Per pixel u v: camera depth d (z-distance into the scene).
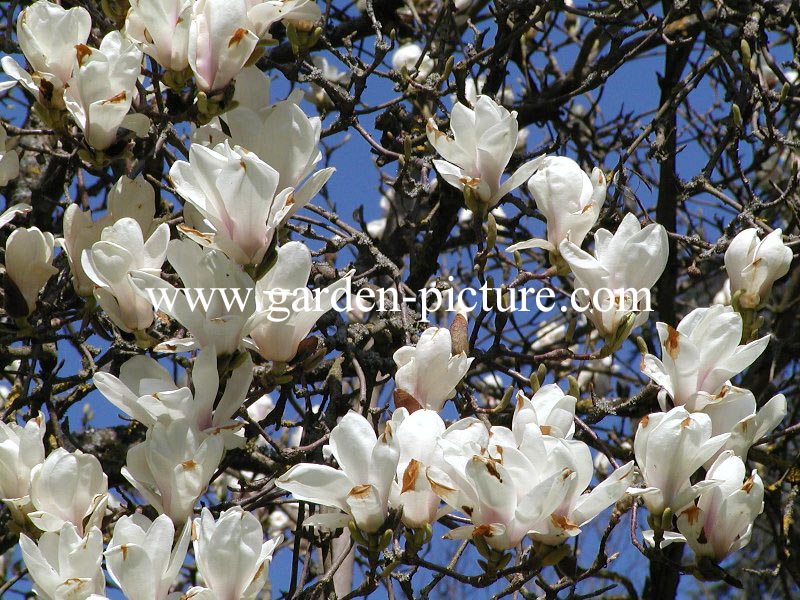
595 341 5.31
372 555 2.05
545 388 2.28
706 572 2.32
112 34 2.53
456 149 2.64
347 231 3.59
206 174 2.19
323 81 3.55
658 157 4.04
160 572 2.03
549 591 2.40
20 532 2.32
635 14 4.96
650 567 4.45
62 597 2.05
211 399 2.17
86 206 3.43
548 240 2.68
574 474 2.01
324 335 3.20
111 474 4.13
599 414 2.84
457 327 2.44
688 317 2.51
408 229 4.06
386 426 2.02
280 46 4.56
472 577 2.13
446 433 2.15
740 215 3.60
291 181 2.47
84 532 2.26
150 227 2.78
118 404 2.20
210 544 2.03
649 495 2.28
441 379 2.37
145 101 2.61
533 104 4.33
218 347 2.19
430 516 2.11
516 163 4.22
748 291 2.78
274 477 2.81
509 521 2.03
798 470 4.20
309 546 2.74
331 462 2.93
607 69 4.22
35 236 2.69
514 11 4.13
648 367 2.46
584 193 2.66
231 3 2.47
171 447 2.11
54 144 4.45
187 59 2.52
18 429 2.37
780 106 3.63
